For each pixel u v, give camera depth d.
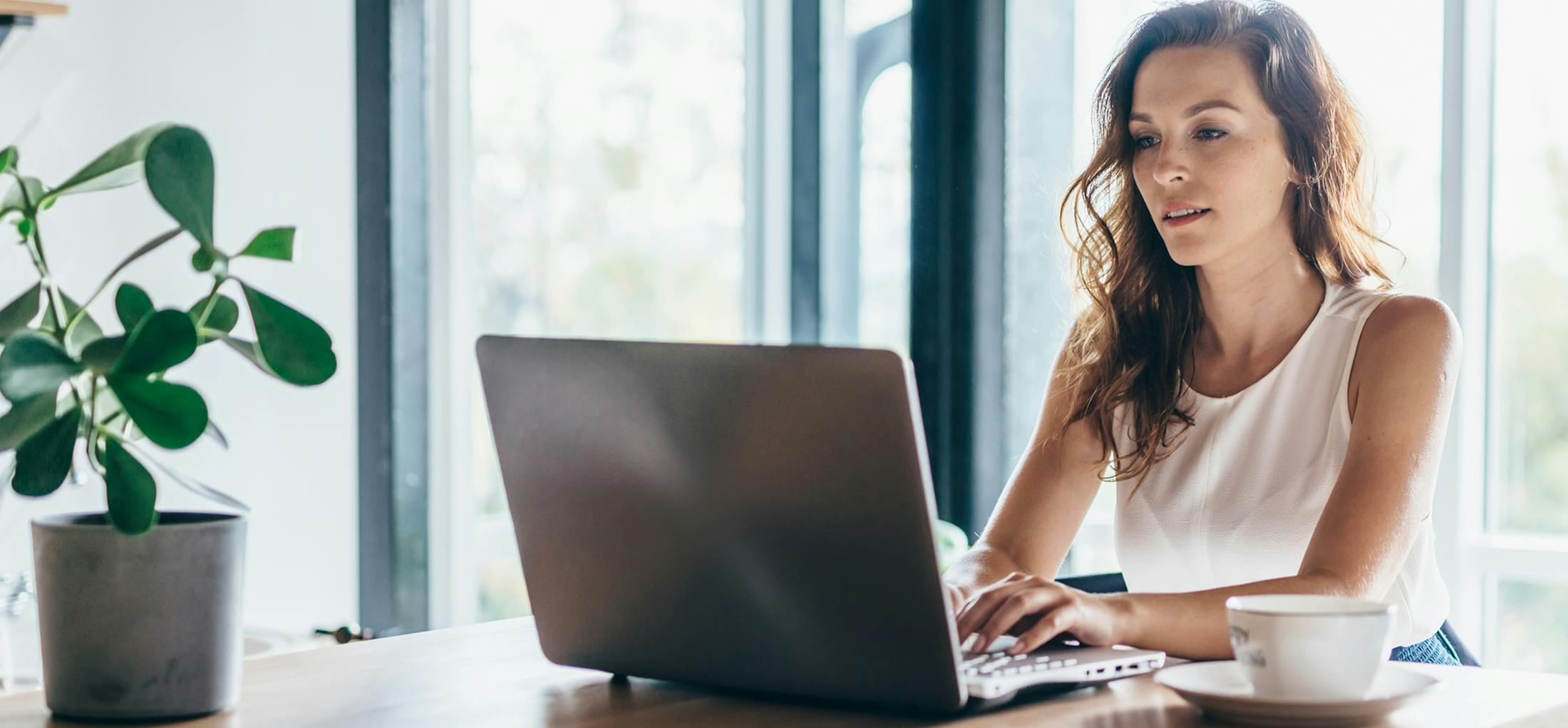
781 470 0.94
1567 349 2.28
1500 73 2.30
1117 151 1.64
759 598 0.98
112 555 0.93
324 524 2.63
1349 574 1.25
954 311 2.69
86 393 1.03
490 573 2.94
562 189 3.00
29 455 0.95
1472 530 2.35
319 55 2.61
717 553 0.99
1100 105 1.67
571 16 3.00
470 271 2.85
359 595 2.68
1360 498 1.34
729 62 3.22
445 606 2.83
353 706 0.99
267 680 1.08
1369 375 1.45
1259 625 0.89
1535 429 2.32
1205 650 1.13
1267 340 1.60
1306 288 1.58
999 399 2.71
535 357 1.05
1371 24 2.35
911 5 2.79
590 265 3.05
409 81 2.69
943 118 2.68
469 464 2.88
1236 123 1.49
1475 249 2.30
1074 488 1.70
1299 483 1.54
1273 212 1.52
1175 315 1.65
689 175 3.18
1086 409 1.67
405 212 2.69
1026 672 0.97
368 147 2.67
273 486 2.56
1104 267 1.70
